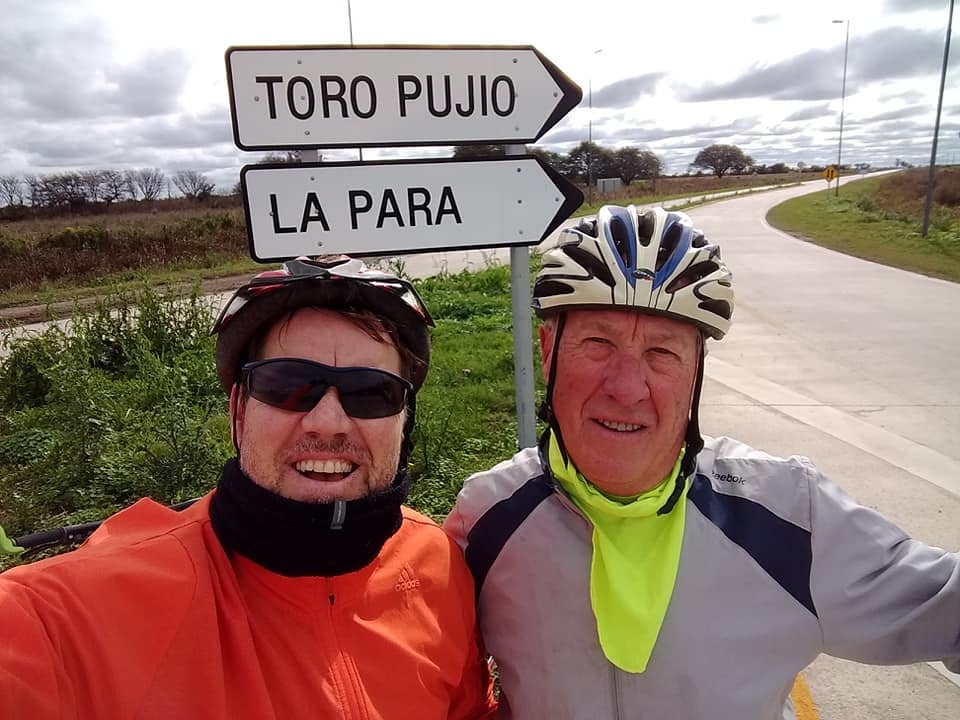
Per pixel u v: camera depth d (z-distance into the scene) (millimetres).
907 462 2436
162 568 546
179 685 511
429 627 658
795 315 5355
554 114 1299
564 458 705
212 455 2248
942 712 1286
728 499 695
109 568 530
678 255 649
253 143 1173
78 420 2488
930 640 627
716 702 633
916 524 1986
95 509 2104
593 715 656
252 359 646
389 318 649
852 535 666
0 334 5051
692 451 689
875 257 9172
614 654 643
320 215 1206
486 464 2232
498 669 725
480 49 1234
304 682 564
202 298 5281
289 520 574
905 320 5086
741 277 7539
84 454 2342
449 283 6930
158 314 4305
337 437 600
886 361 3910
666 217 695
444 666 660
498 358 3863
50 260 9914
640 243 656
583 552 693
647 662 644
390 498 622
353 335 625
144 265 9781
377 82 1197
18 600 486
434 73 1217
